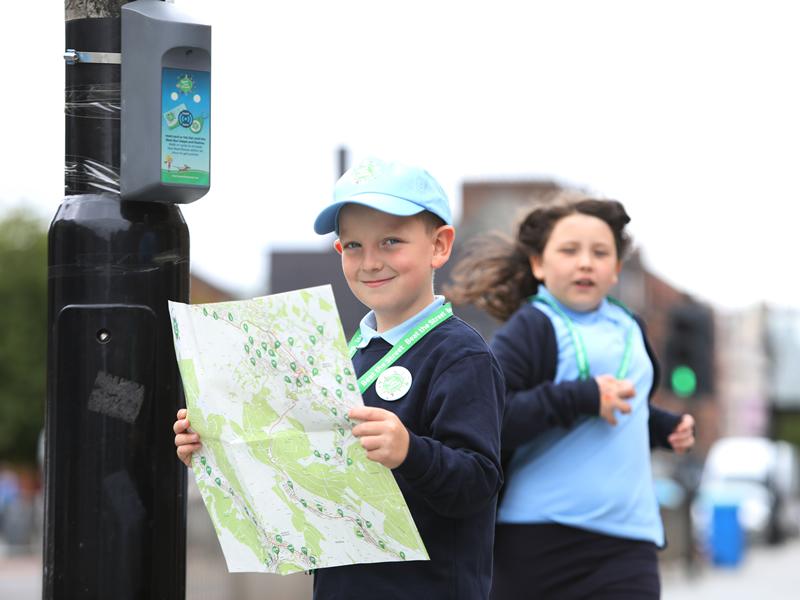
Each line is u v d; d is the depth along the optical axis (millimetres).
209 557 13352
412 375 4793
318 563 4531
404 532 4465
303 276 15992
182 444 4676
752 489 53219
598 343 7000
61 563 5203
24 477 60500
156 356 5285
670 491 35156
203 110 5344
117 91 5379
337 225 5000
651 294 84312
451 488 4477
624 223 7305
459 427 4617
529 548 6777
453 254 15719
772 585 29234
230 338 4531
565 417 6645
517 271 7641
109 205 5305
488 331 17031
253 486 4508
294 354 4465
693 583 29672
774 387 104688
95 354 5234
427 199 4844
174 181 5262
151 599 5215
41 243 61281
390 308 4906
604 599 6711
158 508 5242
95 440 5211
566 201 7297
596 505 6742
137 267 5281
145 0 5398
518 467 6875
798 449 124625
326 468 4477
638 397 7000
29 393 59750
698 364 25141
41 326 60406
